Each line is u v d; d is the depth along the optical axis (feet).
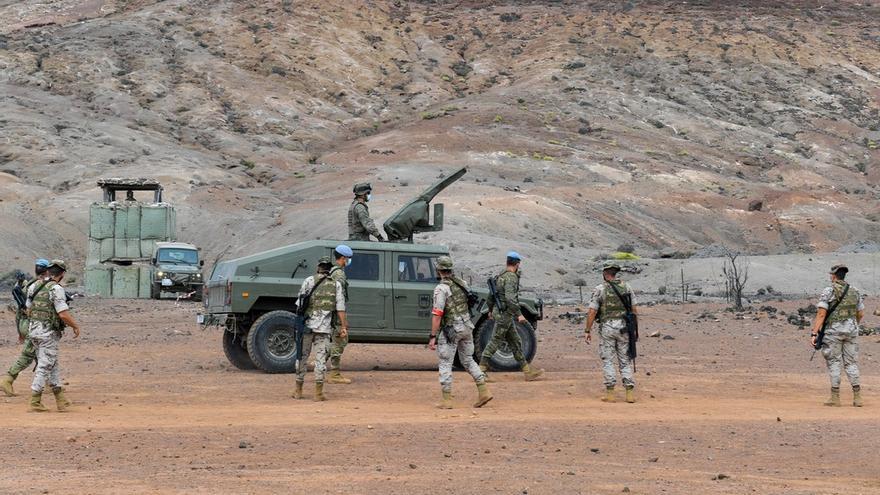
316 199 455.63
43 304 62.23
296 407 64.80
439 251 87.92
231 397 69.51
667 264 284.61
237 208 438.40
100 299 232.53
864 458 48.14
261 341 83.61
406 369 89.56
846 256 277.44
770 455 48.88
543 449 49.80
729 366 91.40
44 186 473.26
